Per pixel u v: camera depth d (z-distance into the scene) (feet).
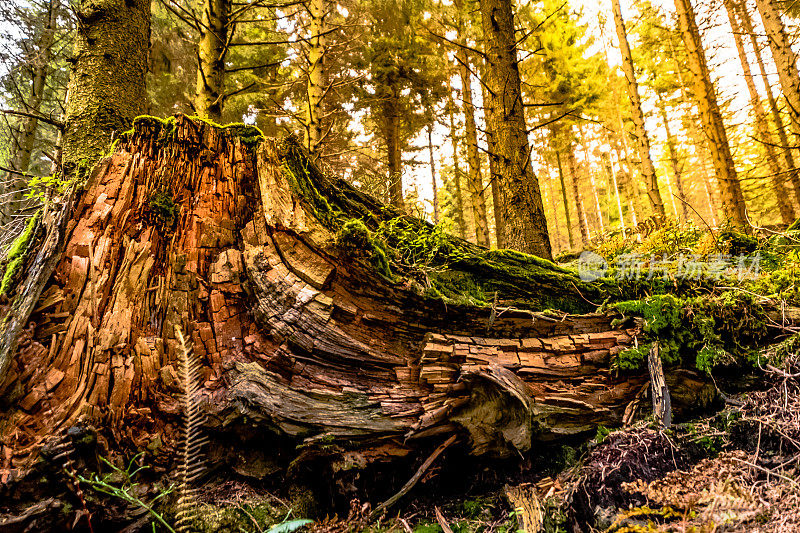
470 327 8.59
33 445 5.49
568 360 8.29
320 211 8.87
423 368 7.60
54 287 6.50
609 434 7.07
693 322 8.57
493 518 6.61
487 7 17.51
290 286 7.52
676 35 43.32
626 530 4.88
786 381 7.41
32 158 34.22
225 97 14.94
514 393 7.22
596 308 10.76
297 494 7.05
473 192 39.96
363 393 7.48
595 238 19.93
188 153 8.50
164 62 34.42
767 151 37.63
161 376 6.82
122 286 7.02
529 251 15.65
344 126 39.83
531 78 46.62
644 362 8.13
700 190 99.50
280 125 34.09
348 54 39.29
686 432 7.07
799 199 40.68
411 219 11.38
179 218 8.02
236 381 7.06
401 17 37.70
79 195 7.30
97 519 5.67
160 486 6.22
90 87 11.73
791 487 5.22
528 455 7.66
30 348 5.94
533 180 16.46
